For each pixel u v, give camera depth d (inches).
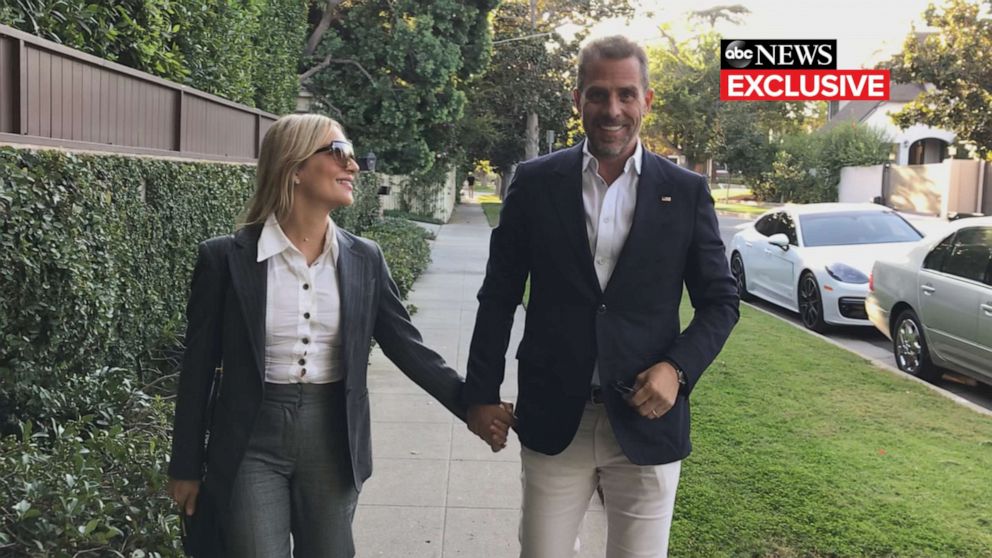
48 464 112.2
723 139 1865.2
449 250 730.8
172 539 104.0
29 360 160.9
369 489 178.4
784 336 346.3
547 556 98.1
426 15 784.9
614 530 97.5
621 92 90.7
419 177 1095.6
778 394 250.4
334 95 785.6
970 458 194.2
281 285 89.0
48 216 163.3
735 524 155.6
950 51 1006.4
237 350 87.9
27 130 181.8
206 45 366.3
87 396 163.8
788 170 1724.9
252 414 87.7
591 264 92.4
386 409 237.0
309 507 92.4
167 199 242.7
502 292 99.9
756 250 457.1
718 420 222.1
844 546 147.4
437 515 165.6
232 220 312.0
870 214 427.5
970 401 267.7
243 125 390.9
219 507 88.1
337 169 89.7
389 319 99.7
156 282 236.1
